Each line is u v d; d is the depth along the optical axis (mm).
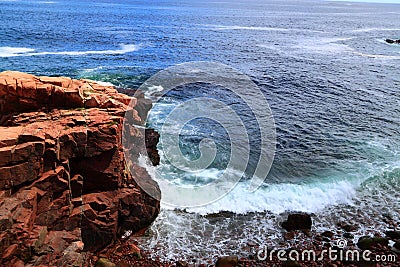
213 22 102938
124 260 12766
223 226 14703
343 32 91875
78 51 49250
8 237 10070
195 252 13359
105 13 112875
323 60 51500
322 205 16484
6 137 10953
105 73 37250
